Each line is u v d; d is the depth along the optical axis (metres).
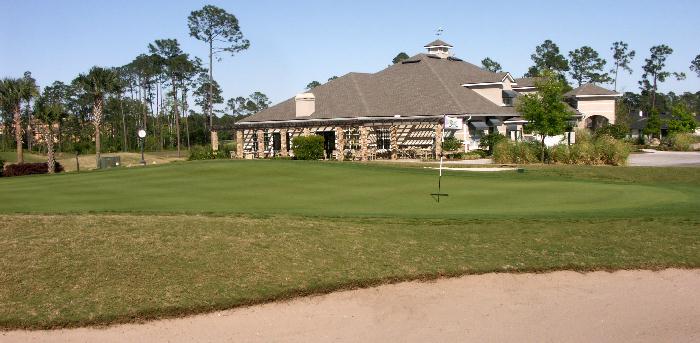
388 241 12.03
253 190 19.58
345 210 15.47
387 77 47.19
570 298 9.76
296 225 12.89
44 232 11.91
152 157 62.12
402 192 19.06
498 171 26.97
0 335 8.12
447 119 21.25
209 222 12.95
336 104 43.81
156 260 10.49
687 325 8.75
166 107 94.00
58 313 8.65
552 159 34.25
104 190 19.75
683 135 56.75
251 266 10.43
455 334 8.37
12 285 9.44
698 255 11.73
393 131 39.94
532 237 12.60
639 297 9.83
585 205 16.28
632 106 127.19
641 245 12.23
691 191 19.33
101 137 84.12
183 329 8.38
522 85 56.28
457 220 13.84
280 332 8.38
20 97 52.50
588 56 112.25
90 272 9.94
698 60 138.00
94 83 49.75
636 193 18.39
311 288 9.75
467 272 10.68
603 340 8.23
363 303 9.40
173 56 85.94
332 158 42.28
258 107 121.81
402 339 8.20
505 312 9.18
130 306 8.89
